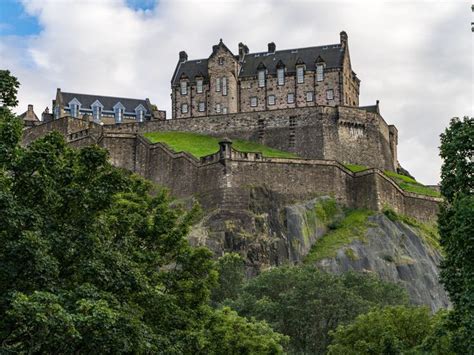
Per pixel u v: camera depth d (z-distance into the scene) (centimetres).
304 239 11325
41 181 3797
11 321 3362
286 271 9631
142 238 5031
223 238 10762
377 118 13938
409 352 5831
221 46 15600
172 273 5009
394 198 12544
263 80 15400
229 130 13712
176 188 11812
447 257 4597
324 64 15125
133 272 3994
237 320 5994
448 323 4628
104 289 3856
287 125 13500
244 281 9988
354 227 11688
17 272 3425
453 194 4612
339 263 11012
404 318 7188
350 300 8938
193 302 4994
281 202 11631
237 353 5669
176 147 12644
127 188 4216
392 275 11144
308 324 8856
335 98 14988
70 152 4344
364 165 13550
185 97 15738
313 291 8938
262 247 10862
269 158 11750
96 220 4072
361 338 7181
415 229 12388
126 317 3638
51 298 3262
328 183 12100
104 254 3912
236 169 11444
